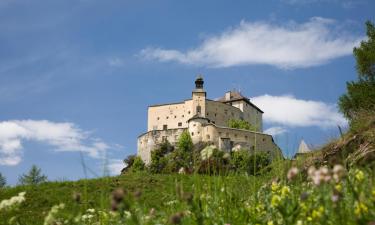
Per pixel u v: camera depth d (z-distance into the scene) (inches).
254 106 6441.9
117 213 196.5
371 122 480.4
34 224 409.4
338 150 462.3
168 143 5064.0
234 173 261.0
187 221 190.2
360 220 147.8
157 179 884.0
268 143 4943.4
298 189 213.0
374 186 175.9
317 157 461.4
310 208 167.5
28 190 847.1
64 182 903.1
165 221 205.9
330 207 162.2
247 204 219.9
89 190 796.6
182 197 185.9
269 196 206.2
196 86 5807.1
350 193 169.6
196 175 240.5
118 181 895.7
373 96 1546.5
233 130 4845.0
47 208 716.7
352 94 1609.3
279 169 256.2
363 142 451.2
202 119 4965.6
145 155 5285.4
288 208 173.9
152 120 5935.0
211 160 245.3
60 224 207.0
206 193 235.9
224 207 210.5
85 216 259.9
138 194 183.9
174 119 5792.3
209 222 192.1
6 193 837.8
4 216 227.5
